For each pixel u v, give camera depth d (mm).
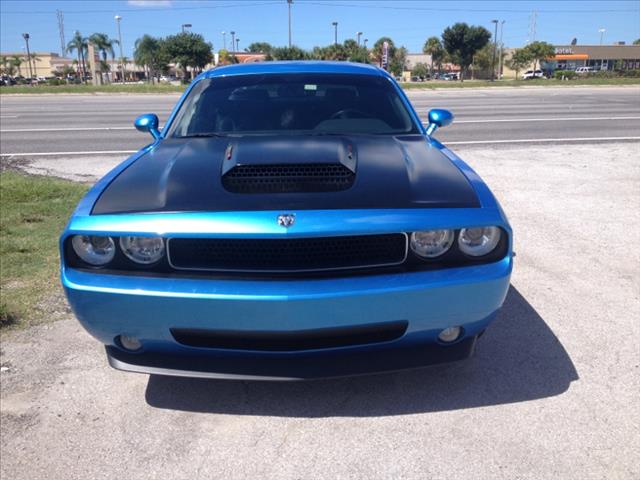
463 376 2898
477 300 2385
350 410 2639
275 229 2238
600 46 90188
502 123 13773
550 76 77750
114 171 2924
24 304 3754
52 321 3553
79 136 12141
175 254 2336
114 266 2375
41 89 31219
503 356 3092
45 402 2736
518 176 7617
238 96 3826
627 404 2656
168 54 54344
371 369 2479
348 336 2410
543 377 2887
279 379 2453
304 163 2664
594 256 4641
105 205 2467
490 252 2428
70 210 6086
